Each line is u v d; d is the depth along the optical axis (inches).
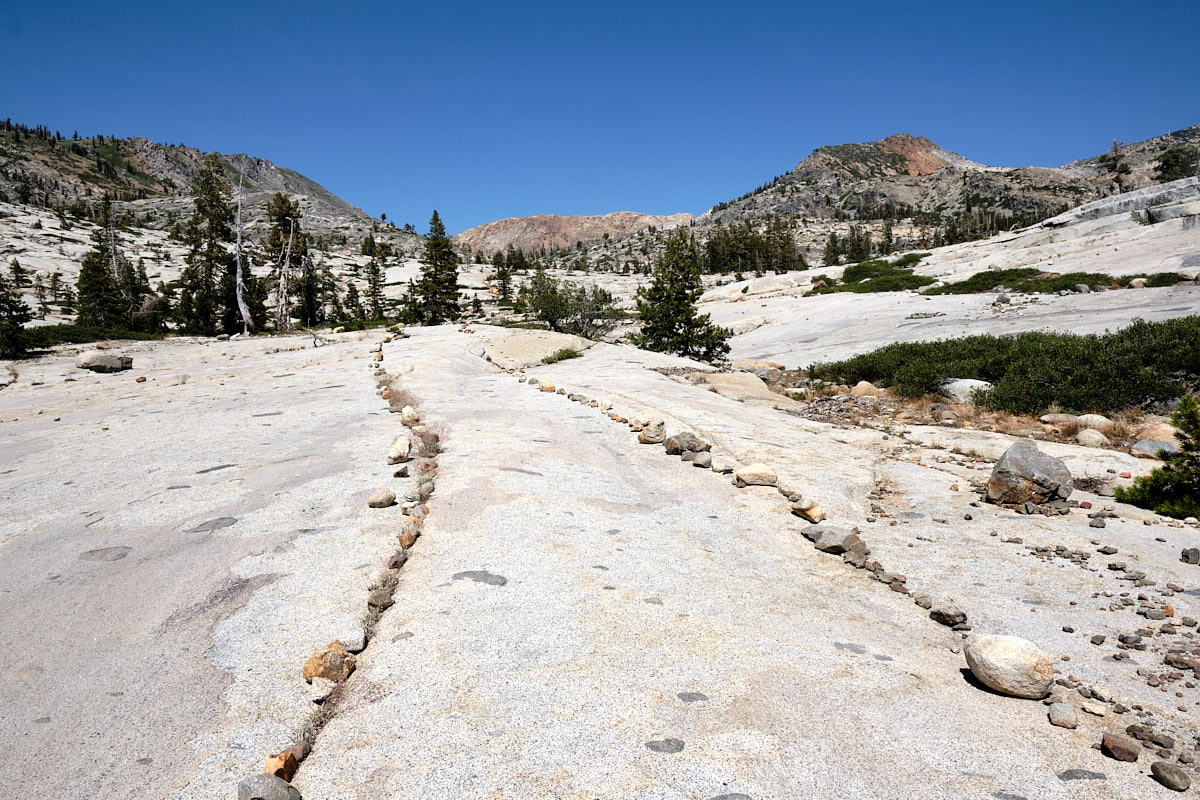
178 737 137.3
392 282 4857.3
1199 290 1034.1
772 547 273.0
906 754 131.7
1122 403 573.6
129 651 173.0
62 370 868.6
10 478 352.2
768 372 952.9
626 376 781.9
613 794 118.9
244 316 1684.3
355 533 260.5
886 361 833.5
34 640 179.2
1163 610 207.9
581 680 159.2
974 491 362.3
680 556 256.1
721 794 118.5
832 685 159.2
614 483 355.3
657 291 1215.6
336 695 153.9
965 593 228.4
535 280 1628.9
